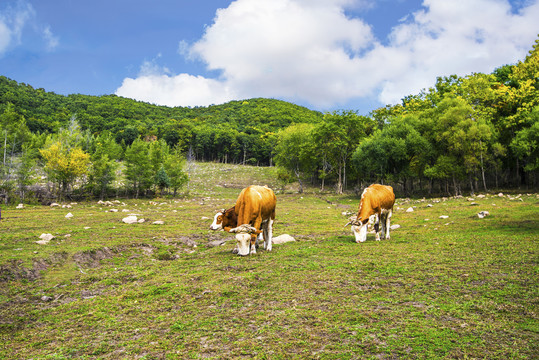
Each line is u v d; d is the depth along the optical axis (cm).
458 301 611
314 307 617
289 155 6062
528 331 482
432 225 1720
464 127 3841
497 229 1407
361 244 1231
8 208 3048
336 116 5641
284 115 17375
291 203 4181
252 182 7362
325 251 1116
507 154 4134
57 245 1317
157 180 5016
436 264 862
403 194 4694
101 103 15762
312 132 5806
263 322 566
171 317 622
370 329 512
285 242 1411
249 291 732
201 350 478
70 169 3975
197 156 11225
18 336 592
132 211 2995
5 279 938
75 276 998
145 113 17025
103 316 653
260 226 1205
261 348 473
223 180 7469
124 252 1323
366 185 5775
